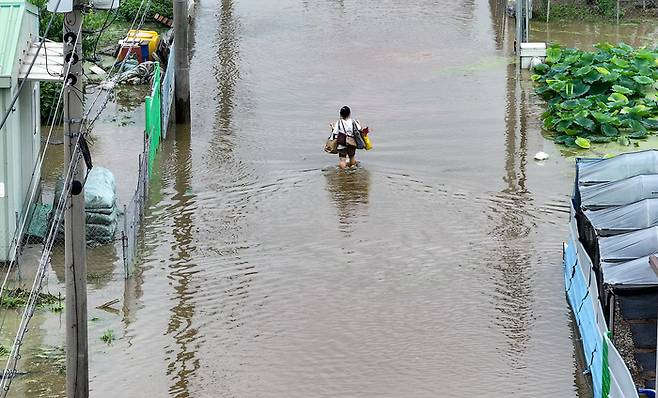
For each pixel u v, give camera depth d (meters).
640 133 33.31
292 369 19.98
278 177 30.19
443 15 51.53
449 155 31.89
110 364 20.14
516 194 28.78
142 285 23.48
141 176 27.17
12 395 18.95
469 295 23.00
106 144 32.69
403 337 21.17
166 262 24.70
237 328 21.61
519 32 41.19
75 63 16.45
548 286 23.44
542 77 38.91
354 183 29.66
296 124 35.16
